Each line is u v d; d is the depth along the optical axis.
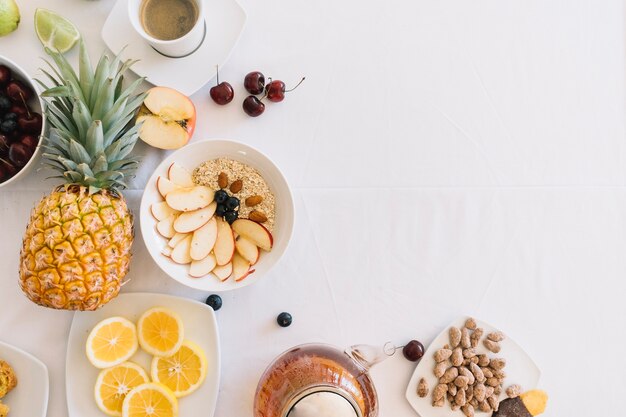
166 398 0.80
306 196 0.86
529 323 0.87
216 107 0.85
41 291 0.75
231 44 0.84
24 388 0.81
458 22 0.89
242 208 0.83
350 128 0.87
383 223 0.86
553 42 0.90
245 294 0.84
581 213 0.88
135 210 0.83
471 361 0.84
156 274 0.84
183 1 0.82
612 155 0.89
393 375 0.85
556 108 0.89
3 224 0.82
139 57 0.83
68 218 0.74
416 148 0.87
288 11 0.87
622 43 0.90
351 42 0.87
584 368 0.87
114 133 0.75
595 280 0.88
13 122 0.79
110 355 0.80
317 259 0.85
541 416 0.86
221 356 0.84
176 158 0.81
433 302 0.86
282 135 0.86
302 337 0.84
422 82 0.88
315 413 0.68
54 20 0.82
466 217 0.87
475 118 0.88
